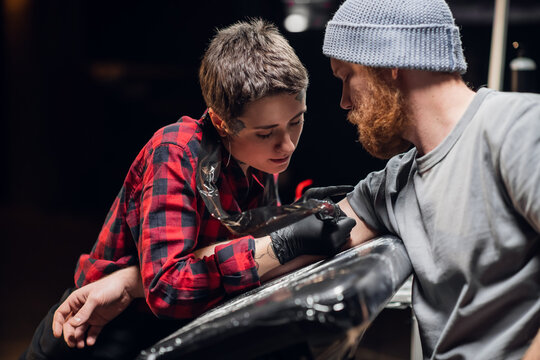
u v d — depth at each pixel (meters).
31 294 3.53
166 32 5.00
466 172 0.95
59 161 5.45
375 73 0.99
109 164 5.38
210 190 1.08
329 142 2.68
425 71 0.98
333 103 2.63
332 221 1.11
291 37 2.61
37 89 5.38
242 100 1.02
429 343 1.04
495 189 0.92
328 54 1.03
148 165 1.10
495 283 0.94
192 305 1.02
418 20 0.96
